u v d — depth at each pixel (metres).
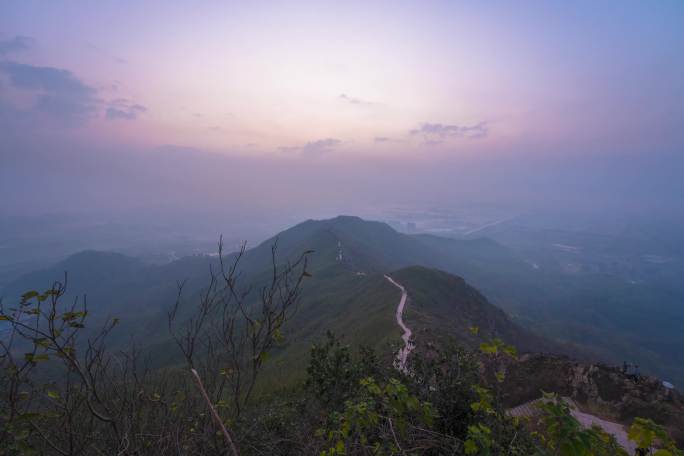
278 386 13.96
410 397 3.56
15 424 3.02
